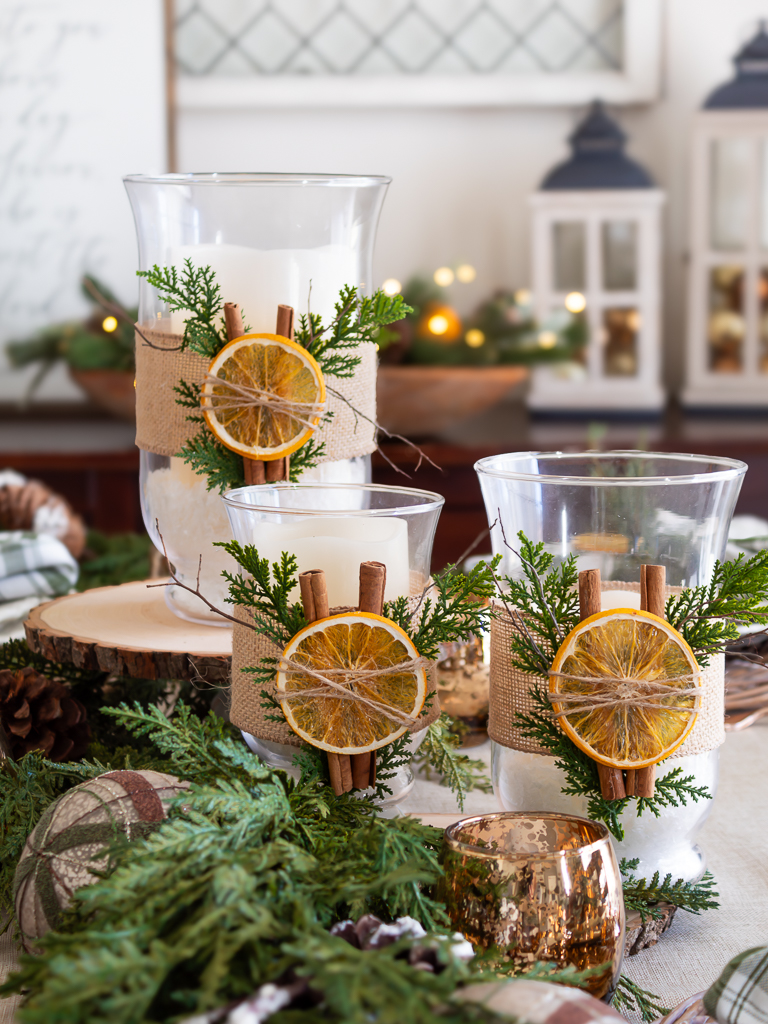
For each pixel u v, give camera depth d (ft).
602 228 10.37
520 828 3.40
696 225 10.52
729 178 10.37
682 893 3.50
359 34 11.34
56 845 3.40
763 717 4.59
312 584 3.39
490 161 11.59
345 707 3.40
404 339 9.41
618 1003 3.38
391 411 9.11
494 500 3.58
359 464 4.02
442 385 8.93
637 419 10.80
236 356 3.75
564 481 3.48
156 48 11.02
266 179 3.82
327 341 3.83
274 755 3.63
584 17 11.23
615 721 3.39
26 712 3.95
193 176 3.84
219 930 3.04
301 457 3.85
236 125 11.57
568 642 3.39
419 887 3.30
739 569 3.44
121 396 9.19
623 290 10.51
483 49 11.34
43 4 10.85
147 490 4.10
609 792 3.42
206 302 3.81
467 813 4.00
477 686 4.39
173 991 3.04
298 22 11.34
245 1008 2.94
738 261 10.55
